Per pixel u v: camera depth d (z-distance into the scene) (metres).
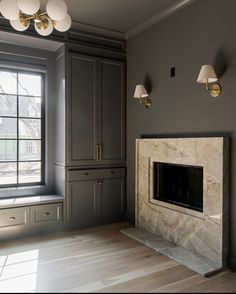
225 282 2.31
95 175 3.76
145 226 3.55
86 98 3.68
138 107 3.76
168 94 3.27
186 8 3.02
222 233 2.54
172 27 3.21
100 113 3.79
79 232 3.52
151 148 3.43
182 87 3.08
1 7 1.99
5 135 3.63
